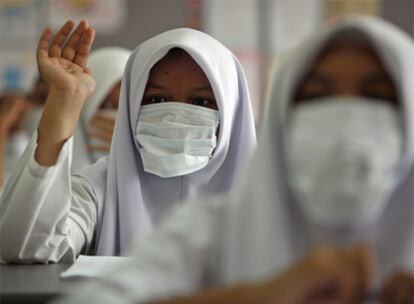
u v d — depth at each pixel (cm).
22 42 577
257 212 123
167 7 565
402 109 121
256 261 121
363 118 119
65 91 218
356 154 117
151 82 251
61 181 221
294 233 124
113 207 253
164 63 250
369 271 111
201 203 130
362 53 123
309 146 120
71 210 244
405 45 123
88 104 357
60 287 164
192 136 245
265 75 570
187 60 250
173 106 246
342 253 111
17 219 216
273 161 125
